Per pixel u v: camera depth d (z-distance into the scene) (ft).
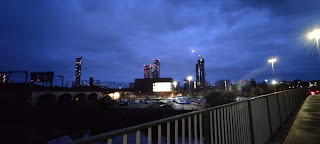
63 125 184.34
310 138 20.30
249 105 17.16
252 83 345.92
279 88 237.04
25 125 163.53
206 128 10.46
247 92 260.42
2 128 145.89
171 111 171.22
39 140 136.36
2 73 210.79
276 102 27.12
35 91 207.72
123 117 189.47
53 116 198.39
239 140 14.40
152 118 178.60
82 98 284.20
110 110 203.10
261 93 244.42
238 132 14.42
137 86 396.98
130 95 390.63
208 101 173.17
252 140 16.55
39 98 231.09
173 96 390.42
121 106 219.20
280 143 19.35
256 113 18.52
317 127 24.88
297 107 48.21
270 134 21.52
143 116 183.01
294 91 49.90
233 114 14.08
